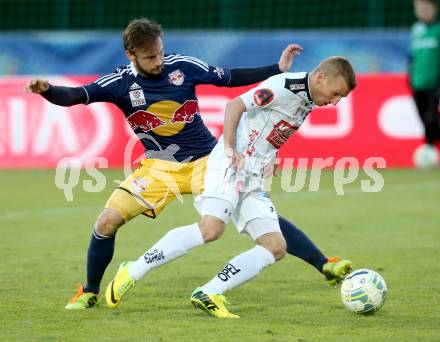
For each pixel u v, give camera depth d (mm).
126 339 16812
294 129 19703
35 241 29484
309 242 21344
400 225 32344
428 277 23000
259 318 18625
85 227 32625
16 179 48594
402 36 55188
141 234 31109
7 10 72375
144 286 22203
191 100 20281
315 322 18219
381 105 50281
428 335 17078
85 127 52656
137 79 19859
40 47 60719
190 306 19891
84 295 19828
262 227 19188
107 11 70750
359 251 27266
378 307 18766
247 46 57250
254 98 18859
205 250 27812
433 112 49406
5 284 22406
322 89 18719
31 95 53531
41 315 18969
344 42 55781
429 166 50000
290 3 68062
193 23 69438
